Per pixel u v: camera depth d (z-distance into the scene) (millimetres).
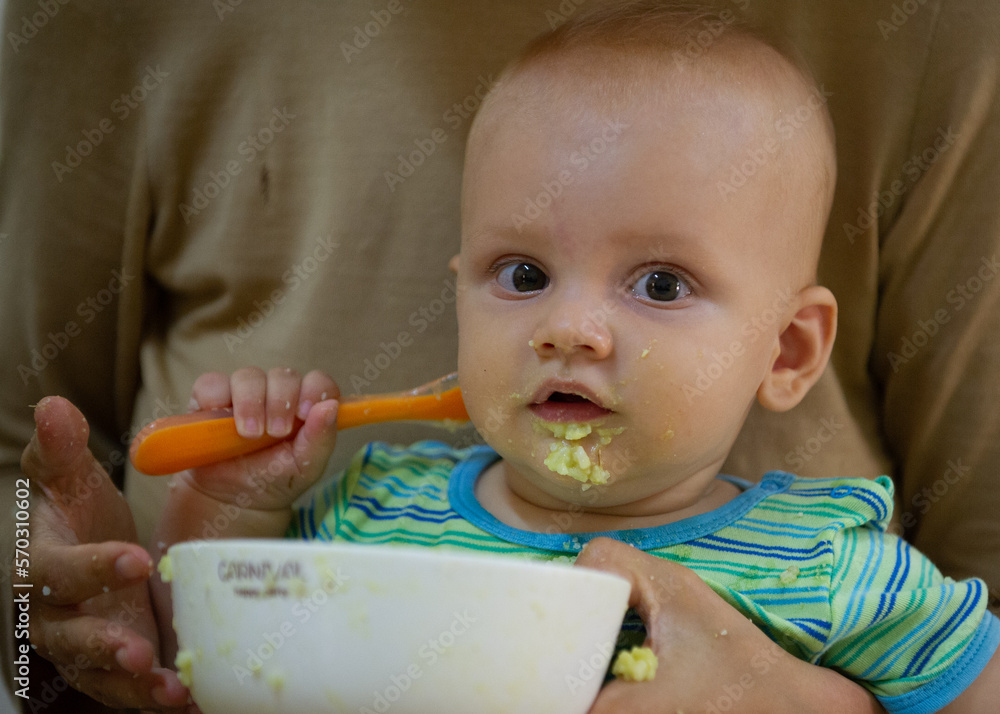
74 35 1112
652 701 706
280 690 581
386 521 1030
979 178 1045
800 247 936
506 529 952
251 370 1029
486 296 900
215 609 603
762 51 932
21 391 1143
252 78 1130
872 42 1053
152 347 1232
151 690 800
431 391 1031
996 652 834
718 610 764
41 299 1137
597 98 860
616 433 836
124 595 933
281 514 1051
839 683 795
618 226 826
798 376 987
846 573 879
